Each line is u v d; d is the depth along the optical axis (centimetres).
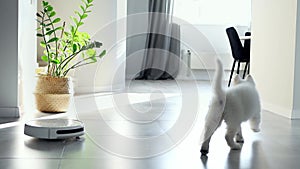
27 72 312
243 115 193
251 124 228
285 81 316
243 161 177
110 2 457
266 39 358
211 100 188
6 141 205
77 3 442
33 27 330
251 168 166
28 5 309
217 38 695
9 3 274
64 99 305
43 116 286
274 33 340
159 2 669
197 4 707
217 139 220
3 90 278
